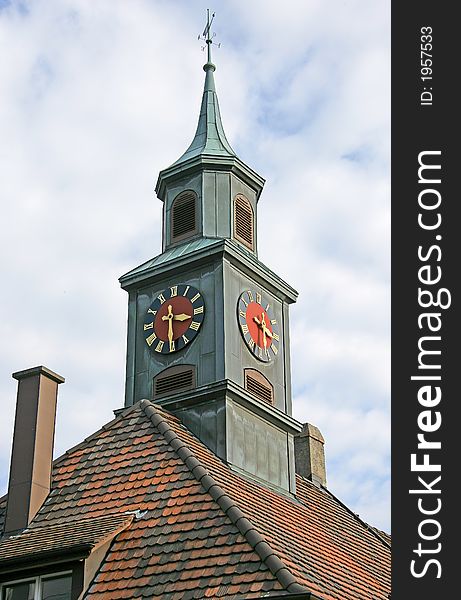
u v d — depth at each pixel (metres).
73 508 24.28
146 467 24.69
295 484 30.38
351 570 24.58
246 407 29.02
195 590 20.00
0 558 21.81
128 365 30.61
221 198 32.41
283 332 31.91
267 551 20.25
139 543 21.89
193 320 29.88
